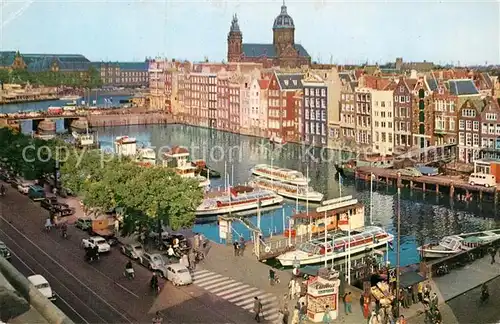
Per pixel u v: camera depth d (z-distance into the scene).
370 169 161.00
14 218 100.94
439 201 136.88
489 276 71.88
